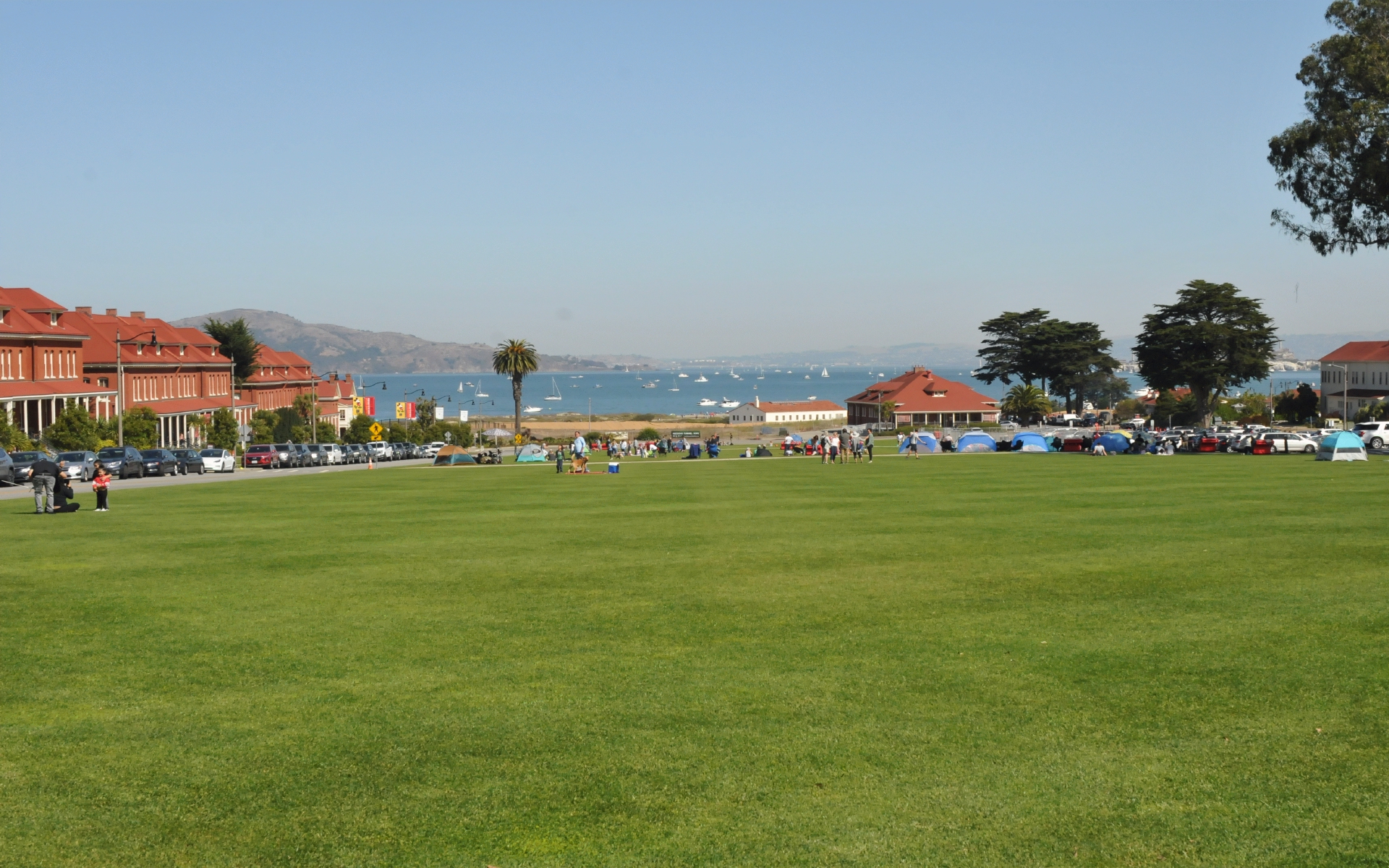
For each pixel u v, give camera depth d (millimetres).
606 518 30859
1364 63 64438
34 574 20297
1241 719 10938
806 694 11945
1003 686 12172
